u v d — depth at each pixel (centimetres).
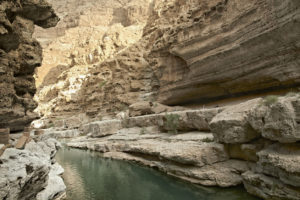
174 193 1043
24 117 1129
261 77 1606
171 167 1288
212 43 1909
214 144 1170
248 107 1026
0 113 811
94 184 1213
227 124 1050
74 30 8056
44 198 722
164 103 2834
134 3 7744
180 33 2270
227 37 1767
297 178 690
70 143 2831
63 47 7612
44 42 8550
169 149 1339
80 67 5819
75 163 1766
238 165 1040
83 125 3500
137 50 4266
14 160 624
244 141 996
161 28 3097
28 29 1058
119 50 5634
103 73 4297
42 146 1141
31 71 1141
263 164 849
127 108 3397
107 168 1587
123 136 2272
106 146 2164
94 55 5875
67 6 9956
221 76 1919
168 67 2669
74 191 1084
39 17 1113
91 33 7269
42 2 1039
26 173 586
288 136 755
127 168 1557
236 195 926
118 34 5969
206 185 1047
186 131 1731
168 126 1839
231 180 1006
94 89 4250
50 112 4916
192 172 1127
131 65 3919
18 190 552
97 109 3997
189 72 2278
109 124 2602
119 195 1041
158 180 1246
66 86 5331
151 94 3428
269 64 1511
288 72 1407
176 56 2484
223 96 2141
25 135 1071
